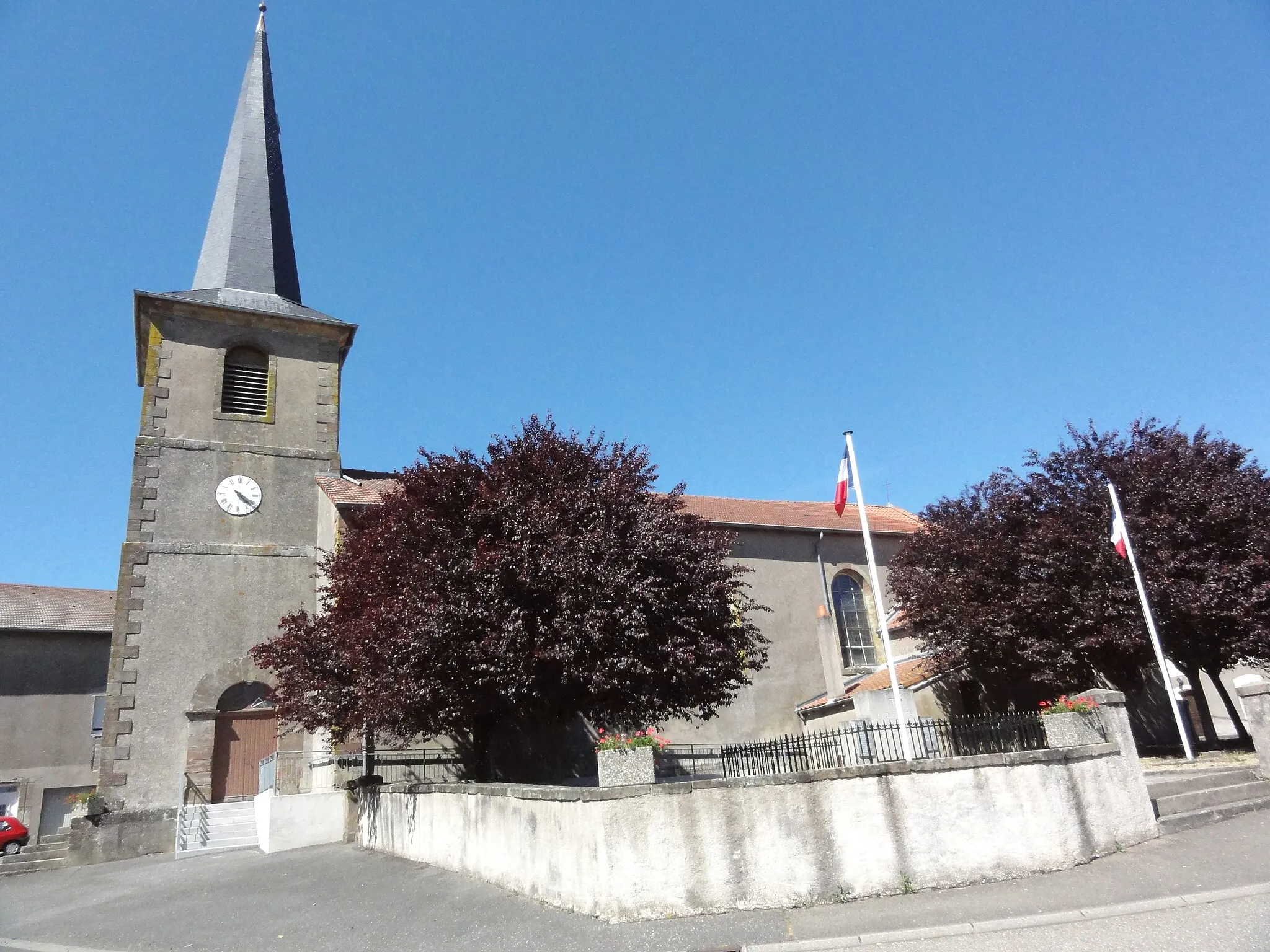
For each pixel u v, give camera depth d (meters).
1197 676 19.64
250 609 20.62
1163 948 6.55
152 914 11.12
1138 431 19.94
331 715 14.85
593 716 15.95
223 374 22.55
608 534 13.62
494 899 9.43
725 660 14.91
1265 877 8.16
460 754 18.22
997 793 9.04
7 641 30.25
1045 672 18.67
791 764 14.53
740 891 8.10
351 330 24.23
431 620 12.40
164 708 19.22
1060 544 18.47
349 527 19.25
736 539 16.75
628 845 8.03
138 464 20.73
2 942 10.55
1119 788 10.14
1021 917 7.48
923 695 21.25
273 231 26.20
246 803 18.86
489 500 13.78
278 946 8.73
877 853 8.48
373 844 14.87
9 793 28.86
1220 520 17.61
